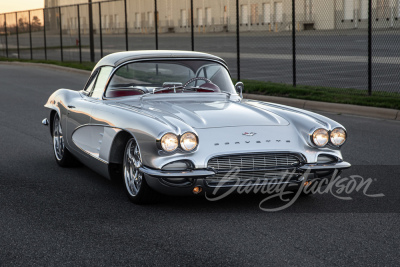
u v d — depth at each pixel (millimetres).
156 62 6707
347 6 34594
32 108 13648
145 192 5574
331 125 5645
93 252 4430
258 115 5871
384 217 5270
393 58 23422
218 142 5293
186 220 5223
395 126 10500
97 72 7031
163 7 47625
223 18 43969
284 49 30656
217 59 7000
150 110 5859
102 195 6137
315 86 15906
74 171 7316
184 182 5270
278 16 37562
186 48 34562
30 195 6172
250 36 40344
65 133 7141
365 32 33938
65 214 5457
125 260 4254
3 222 5227
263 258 4258
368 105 12344
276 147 5352
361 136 9523
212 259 4250
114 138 5832
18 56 34938
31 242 4676
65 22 35406
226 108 6086
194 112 5852
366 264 4129
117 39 41125
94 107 6375
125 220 5242
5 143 9242
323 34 35906
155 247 4520
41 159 8055
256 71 21375
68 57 33625
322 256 4289
